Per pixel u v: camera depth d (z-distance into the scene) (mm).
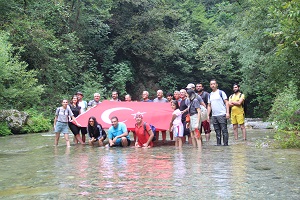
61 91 24688
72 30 28062
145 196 4250
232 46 22516
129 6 32812
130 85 33969
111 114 12055
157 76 34750
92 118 10953
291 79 12297
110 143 10523
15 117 17047
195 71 36625
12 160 7699
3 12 21594
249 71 20266
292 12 7953
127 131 10742
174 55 34344
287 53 10273
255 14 14797
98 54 31969
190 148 9719
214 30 38969
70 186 4863
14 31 21234
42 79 23562
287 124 11859
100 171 6027
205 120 10883
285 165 6438
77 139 11773
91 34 30391
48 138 14125
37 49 22359
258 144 9953
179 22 37875
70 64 25844
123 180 5215
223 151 8797
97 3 29781
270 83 13539
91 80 28031
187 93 10383
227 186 4734
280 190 4488
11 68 17438
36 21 22594
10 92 17562
